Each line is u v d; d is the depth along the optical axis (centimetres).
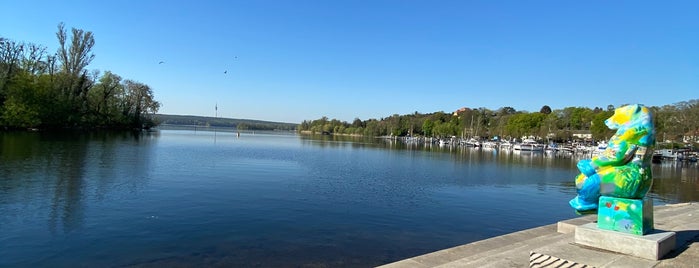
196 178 3064
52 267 1194
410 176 4072
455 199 2719
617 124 910
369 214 2084
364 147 10825
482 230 1872
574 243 928
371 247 1527
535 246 1011
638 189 862
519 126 14712
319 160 5612
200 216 1856
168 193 2375
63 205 1939
